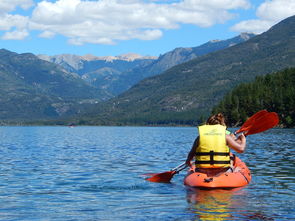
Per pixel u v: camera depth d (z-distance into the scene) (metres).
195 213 10.07
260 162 22.00
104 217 9.85
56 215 10.11
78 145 44.25
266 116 14.44
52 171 19.58
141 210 10.52
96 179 16.58
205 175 13.55
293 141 43.84
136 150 34.50
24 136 79.62
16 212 10.48
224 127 13.81
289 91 129.75
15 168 20.95
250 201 11.36
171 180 15.72
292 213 9.99
